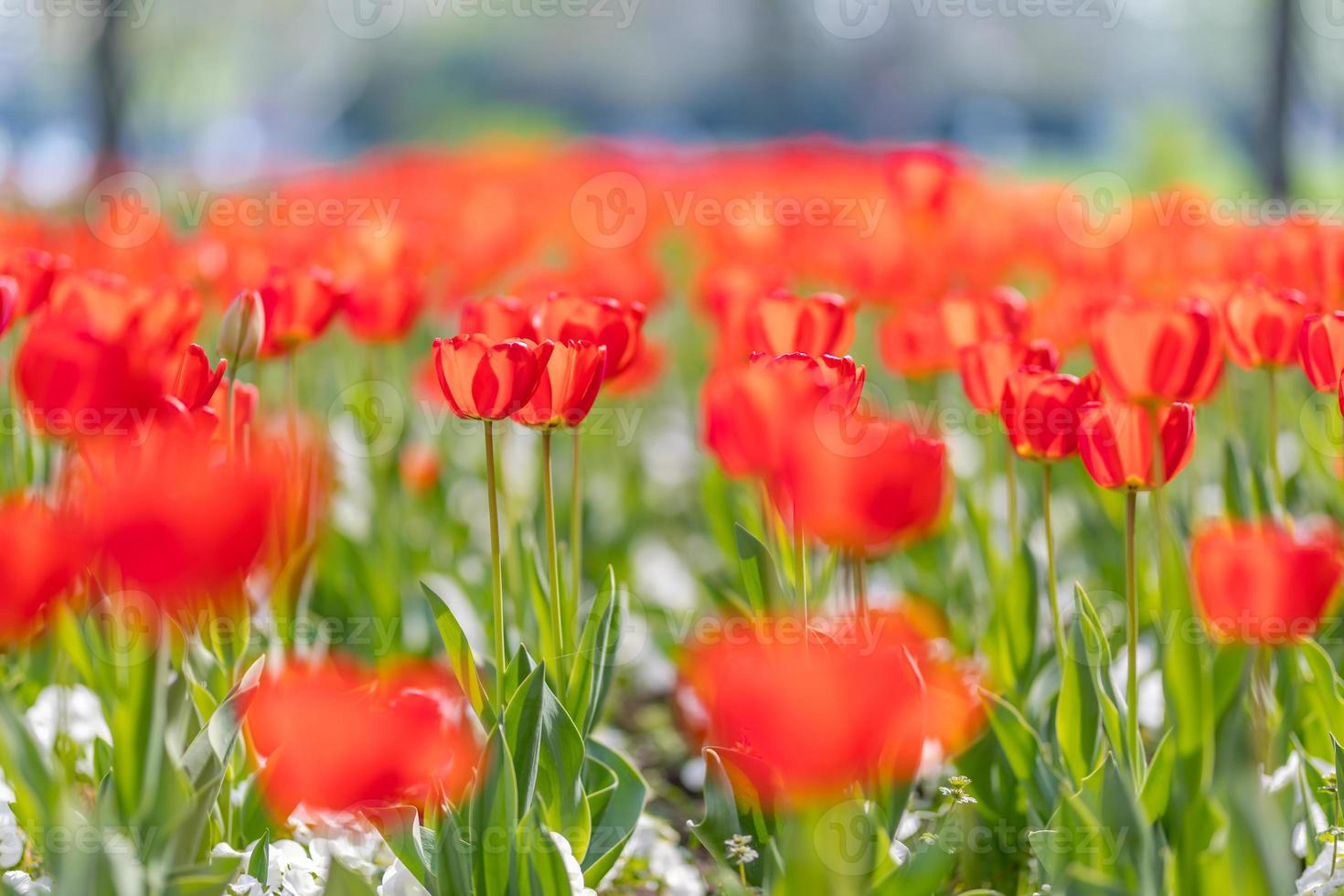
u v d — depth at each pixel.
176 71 30.59
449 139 33.00
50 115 25.95
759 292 3.33
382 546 3.81
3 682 2.56
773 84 45.59
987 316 3.32
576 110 46.88
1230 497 3.05
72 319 2.17
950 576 3.81
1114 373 2.49
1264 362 2.87
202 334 4.89
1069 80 45.41
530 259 7.16
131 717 1.75
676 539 5.56
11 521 1.54
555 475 5.10
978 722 2.54
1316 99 23.02
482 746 2.25
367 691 2.03
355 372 5.24
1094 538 4.02
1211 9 31.00
